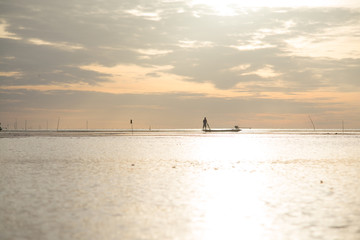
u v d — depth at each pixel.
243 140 57.28
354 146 42.41
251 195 14.27
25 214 11.32
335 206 12.40
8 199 13.35
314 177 18.75
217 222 10.70
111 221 10.69
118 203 12.83
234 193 14.67
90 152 33.88
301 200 13.34
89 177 18.64
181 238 9.37
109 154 31.88
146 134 86.06
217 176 19.22
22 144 45.28
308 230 9.97
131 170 21.45
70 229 9.94
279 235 9.62
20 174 19.62
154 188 15.70
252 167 23.16
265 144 46.94
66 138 62.19
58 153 32.66
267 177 18.88
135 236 9.46
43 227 10.08
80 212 11.60
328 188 15.63
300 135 80.56
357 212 11.63
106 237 9.36
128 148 39.12
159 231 9.87
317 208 12.16
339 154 32.00
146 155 31.05
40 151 34.78
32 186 16.00
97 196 13.95
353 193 14.50
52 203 12.77
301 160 27.28
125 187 15.89
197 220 10.89
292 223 10.58
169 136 72.94
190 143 48.81
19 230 9.82
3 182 17.02
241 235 9.62
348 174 19.73
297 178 18.47
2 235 9.44
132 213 11.56
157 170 21.55
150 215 11.35
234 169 22.14
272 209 12.09
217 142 51.41
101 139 58.84
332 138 64.12
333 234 9.65
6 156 29.80
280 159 28.02
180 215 11.39
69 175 19.30
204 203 12.94
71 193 14.48
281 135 80.88
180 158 28.66
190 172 20.73
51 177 18.58
